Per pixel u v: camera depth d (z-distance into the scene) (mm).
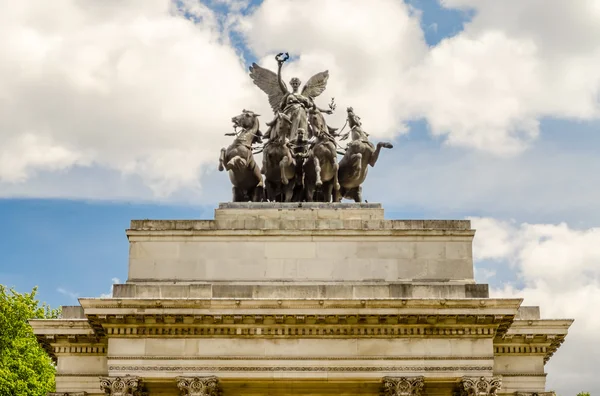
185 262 119750
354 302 109312
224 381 110688
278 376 109938
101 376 112500
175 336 110875
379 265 119750
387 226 120938
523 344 119000
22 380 159875
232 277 119312
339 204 123125
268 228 120625
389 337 110938
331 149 124250
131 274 119312
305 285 113062
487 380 109562
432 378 110062
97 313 109750
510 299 109562
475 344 110688
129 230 120438
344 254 120125
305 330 110875
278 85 138625
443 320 110500
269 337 110875
